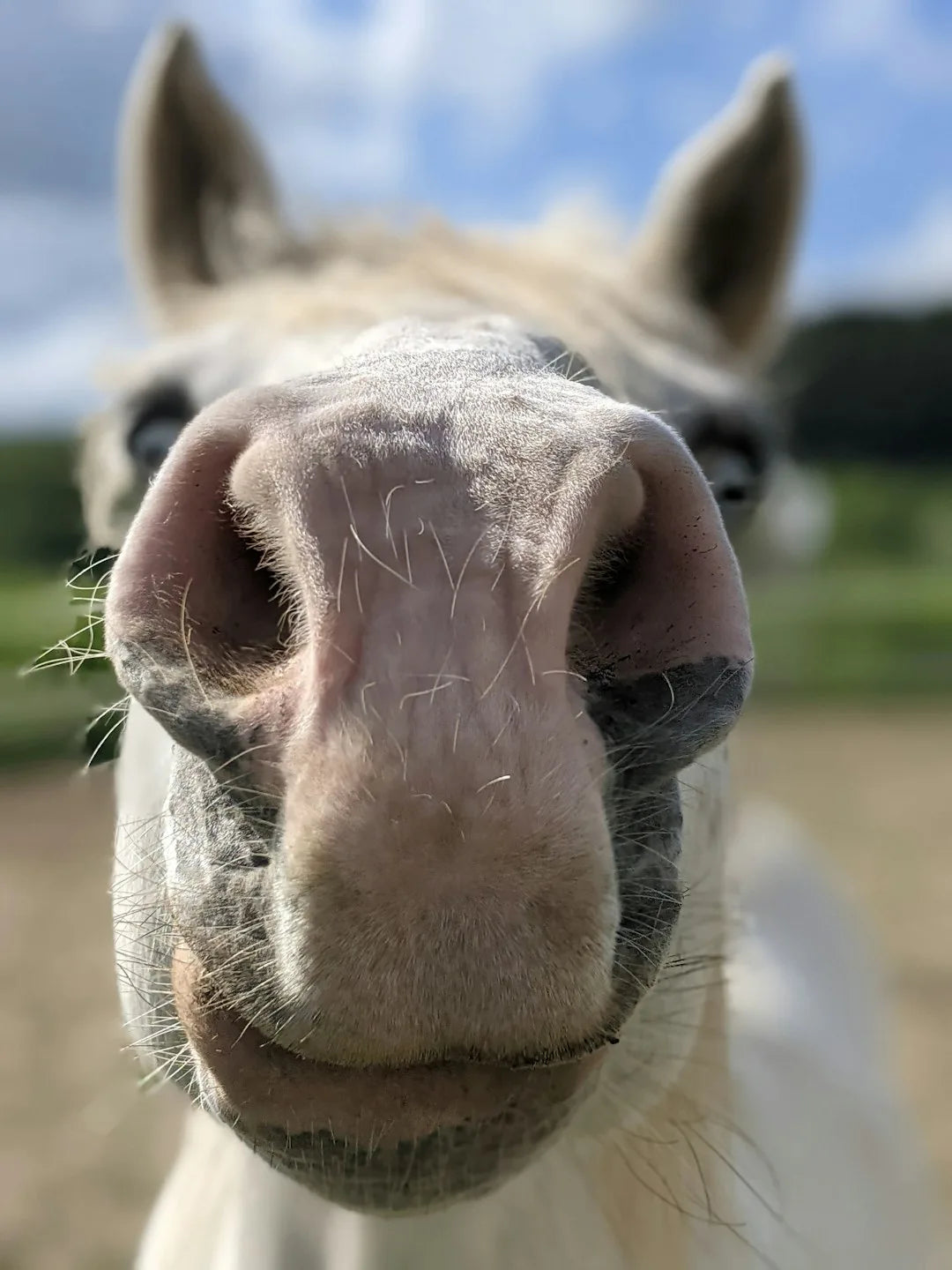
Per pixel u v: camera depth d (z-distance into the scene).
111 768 1.78
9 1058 4.55
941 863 6.73
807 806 8.08
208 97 2.16
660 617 0.85
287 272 1.95
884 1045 3.42
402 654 0.74
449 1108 0.85
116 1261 3.35
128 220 2.19
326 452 0.78
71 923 6.03
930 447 26.00
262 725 0.77
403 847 0.72
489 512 0.77
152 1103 4.21
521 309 1.66
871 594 18.22
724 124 2.17
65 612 1.09
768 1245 1.73
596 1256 1.42
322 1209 1.47
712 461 1.78
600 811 0.76
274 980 0.79
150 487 0.86
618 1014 0.85
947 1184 3.53
